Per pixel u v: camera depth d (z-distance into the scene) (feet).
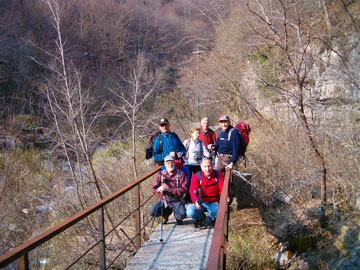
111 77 84.64
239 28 40.40
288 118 27.50
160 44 109.50
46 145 37.99
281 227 22.76
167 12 126.00
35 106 49.73
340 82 24.02
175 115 43.88
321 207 21.26
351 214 19.70
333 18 26.61
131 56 104.83
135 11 123.13
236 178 25.80
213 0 50.72
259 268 20.85
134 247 22.22
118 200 27.09
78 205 25.77
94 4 113.09
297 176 23.44
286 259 21.04
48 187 28.48
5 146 37.06
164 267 12.77
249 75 38.83
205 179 16.55
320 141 23.38
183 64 73.97
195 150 19.44
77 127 25.18
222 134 20.27
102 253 12.33
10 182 27.76
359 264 16.98
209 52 51.03
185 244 15.19
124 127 38.11
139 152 34.06
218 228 8.50
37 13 85.81
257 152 28.09
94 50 102.17
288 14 29.58
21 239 25.26
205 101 46.34
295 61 25.26
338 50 25.32
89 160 24.50
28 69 61.11
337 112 22.68
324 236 20.53
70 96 25.66
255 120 39.24
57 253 22.57
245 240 22.63
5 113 47.91
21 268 7.88
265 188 25.02
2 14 77.36
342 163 20.77
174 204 17.01
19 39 73.36
